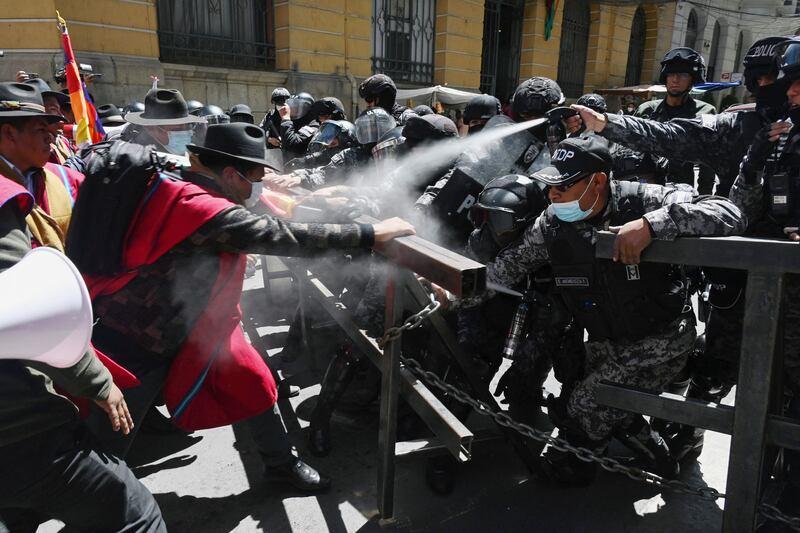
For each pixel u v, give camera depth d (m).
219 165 1.86
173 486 2.38
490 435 2.40
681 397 1.65
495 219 2.04
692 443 2.47
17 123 1.86
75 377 1.36
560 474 2.33
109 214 1.65
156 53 9.13
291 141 6.00
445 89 12.36
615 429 2.24
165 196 1.64
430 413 1.82
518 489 2.35
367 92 3.87
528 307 2.25
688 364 2.48
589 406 2.12
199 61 10.11
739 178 2.11
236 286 1.94
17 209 1.34
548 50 16.39
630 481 2.40
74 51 8.21
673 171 4.00
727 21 22.62
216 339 1.93
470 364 2.16
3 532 1.48
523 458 2.31
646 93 17.48
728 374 2.38
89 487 1.43
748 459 1.51
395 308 1.88
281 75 10.77
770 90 2.19
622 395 1.73
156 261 1.72
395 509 2.22
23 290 1.14
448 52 13.70
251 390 2.06
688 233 1.53
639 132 2.45
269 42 11.05
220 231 1.60
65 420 1.37
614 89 17.94
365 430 2.84
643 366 1.99
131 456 2.62
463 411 2.38
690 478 2.45
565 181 1.74
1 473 1.31
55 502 1.40
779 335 1.53
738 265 1.43
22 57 7.98
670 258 1.54
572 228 1.87
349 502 2.28
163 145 2.96
